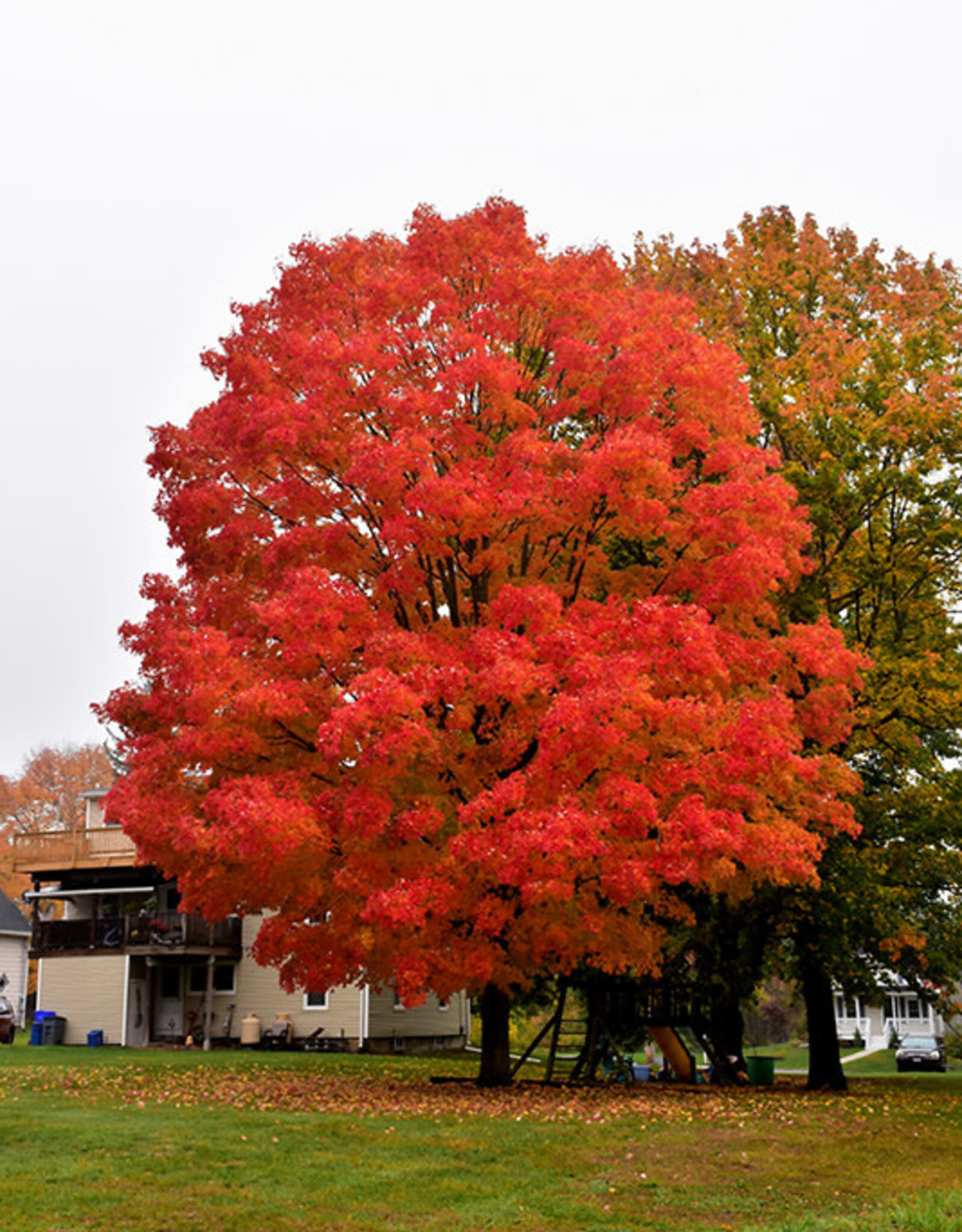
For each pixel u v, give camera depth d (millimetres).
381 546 17922
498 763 16453
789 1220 9531
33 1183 10328
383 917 14797
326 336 17391
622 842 15500
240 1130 13117
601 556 18250
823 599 22344
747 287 25234
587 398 17500
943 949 22000
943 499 21625
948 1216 9312
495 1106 16016
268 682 16094
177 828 16188
